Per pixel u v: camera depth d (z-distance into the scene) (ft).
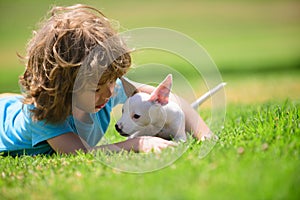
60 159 15.30
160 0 105.70
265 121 17.04
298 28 80.28
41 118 16.81
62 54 16.52
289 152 13.55
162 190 11.51
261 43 68.80
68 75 16.44
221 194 10.98
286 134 15.29
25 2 99.71
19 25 84.23
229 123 19.17
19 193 12.50
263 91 33.65
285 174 11.87
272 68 51.11
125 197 11.28
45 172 13.99
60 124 17.11
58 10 18.22
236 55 60.39
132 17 88.48
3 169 15.15
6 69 56.13
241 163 12.84
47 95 16.66
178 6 100.22
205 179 11.92
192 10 96.78
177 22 85.71
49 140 17.06
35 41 17.37
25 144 17.84
